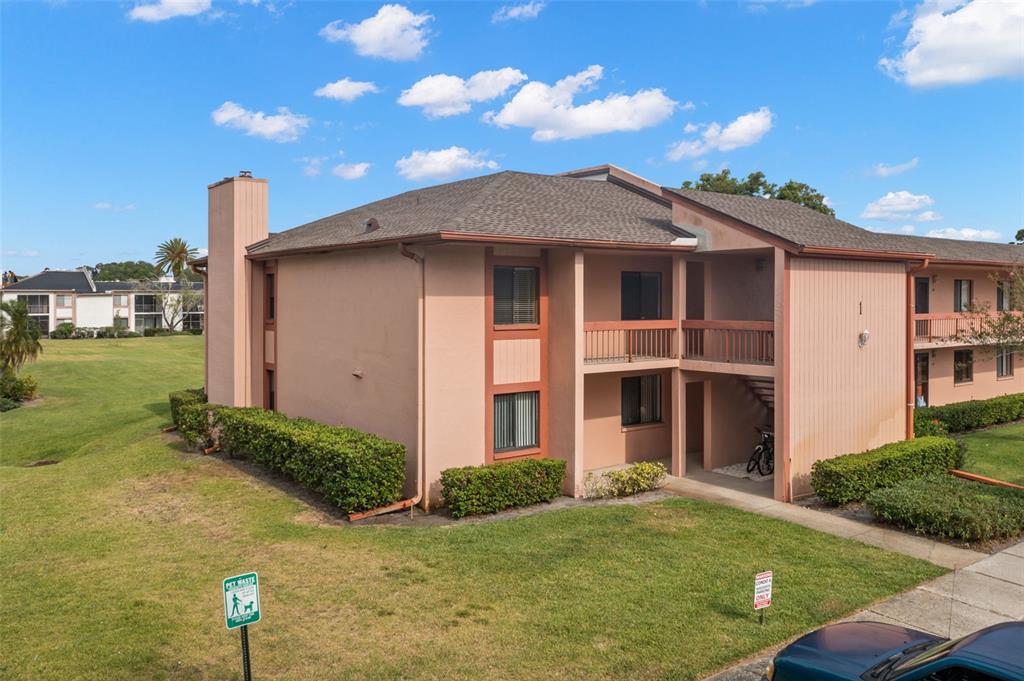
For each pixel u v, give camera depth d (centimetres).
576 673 817
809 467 1605
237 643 887
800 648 753
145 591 1047
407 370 1574
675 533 1315
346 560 1168
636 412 2011
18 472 1869
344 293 1820
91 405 3481
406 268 1570
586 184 2169
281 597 1023
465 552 1203
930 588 1077
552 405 1691
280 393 2186
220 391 2330
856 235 1850
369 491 1427
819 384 1617
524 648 873
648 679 806
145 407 3338
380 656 855
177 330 9050
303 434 1605
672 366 1791
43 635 906
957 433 2419
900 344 1809
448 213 1625
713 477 1803
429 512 1501
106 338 7656
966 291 2805
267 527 1362
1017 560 1195
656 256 1962
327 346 1908
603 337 1856
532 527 1348
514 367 1650
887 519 1370
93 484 1723
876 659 711
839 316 1658
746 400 1961
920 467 1662
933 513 1300
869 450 1703
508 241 1470
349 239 1756
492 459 1625
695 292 2036
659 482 1722
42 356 5319
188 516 1446
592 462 1892
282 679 805
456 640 894
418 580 1081
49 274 9081
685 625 934
